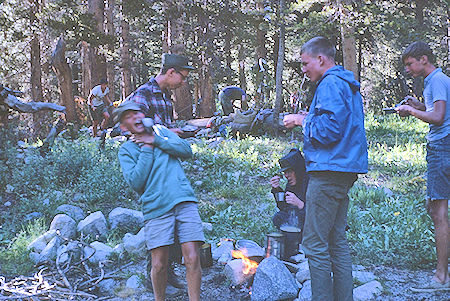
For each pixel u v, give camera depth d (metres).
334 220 3.50
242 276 4.46
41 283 4.39
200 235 3.57
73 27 18.36
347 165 3.30
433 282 4.16
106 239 5.72
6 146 8.40
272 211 6.62
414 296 4.07
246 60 35.47
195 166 8.82
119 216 5.92
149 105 4.30
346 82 3.39
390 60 28.44
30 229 5.84
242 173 8.47
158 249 3.56
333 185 3.38
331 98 3.28
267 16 13.29
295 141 11.09
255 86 15.23
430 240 5.22
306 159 3.42
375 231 5.51
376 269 4.67
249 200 7.14
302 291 4.01
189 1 19.72
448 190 4.12
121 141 11.17
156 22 25.52
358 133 3.39
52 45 24.73
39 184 7.71
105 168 7.76
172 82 4.36
